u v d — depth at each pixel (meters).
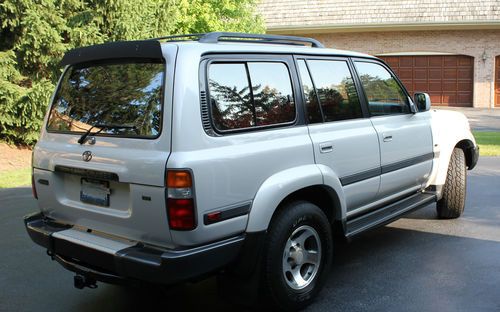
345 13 24.72
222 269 3.48
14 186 8.85
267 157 3.59
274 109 3.80
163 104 3.24
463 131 6.20
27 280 4.70
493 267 4.72
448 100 24.73
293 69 4.04
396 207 5.14
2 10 10.89
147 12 12.68
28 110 11.29
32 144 12.32
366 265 4.84
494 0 23.45
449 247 5.30
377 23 23.97
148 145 3.26
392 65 25.25
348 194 4.38
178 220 3.12
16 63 11.27
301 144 3.86
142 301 4.21
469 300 4.02
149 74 3.43
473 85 24.19
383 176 4.81
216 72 3.46
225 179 3.31
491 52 23.75
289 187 3.68
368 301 4.04
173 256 3.13
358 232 4.40
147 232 3.29
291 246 3.80
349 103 4.56
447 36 24.17
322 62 4.37
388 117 5.00
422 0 24.30
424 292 4.19
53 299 4.28
